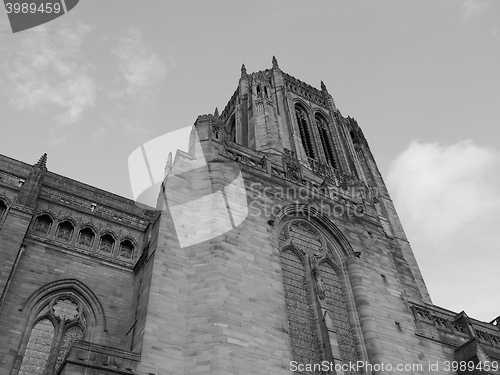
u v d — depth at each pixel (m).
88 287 41.31
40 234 42.88
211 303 32.53
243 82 84.06
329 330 36.16
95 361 26.69
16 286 38.28
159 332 30.25
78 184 49.66
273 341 32.59
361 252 45.19
